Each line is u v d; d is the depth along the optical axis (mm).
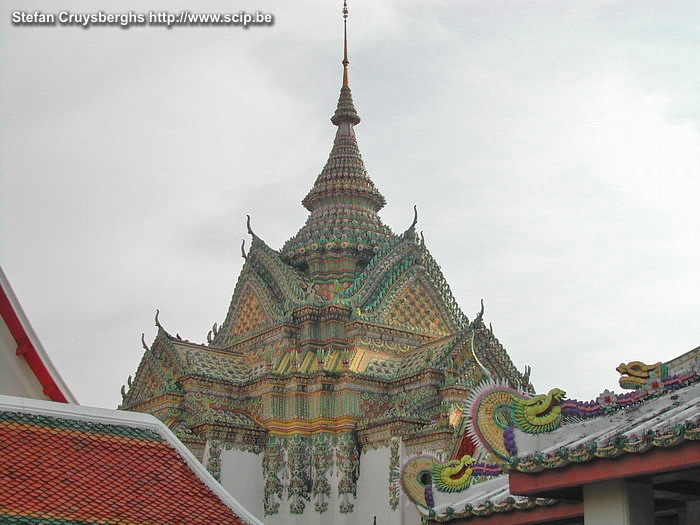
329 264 58469
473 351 51250
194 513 22359
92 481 21984
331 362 53062
